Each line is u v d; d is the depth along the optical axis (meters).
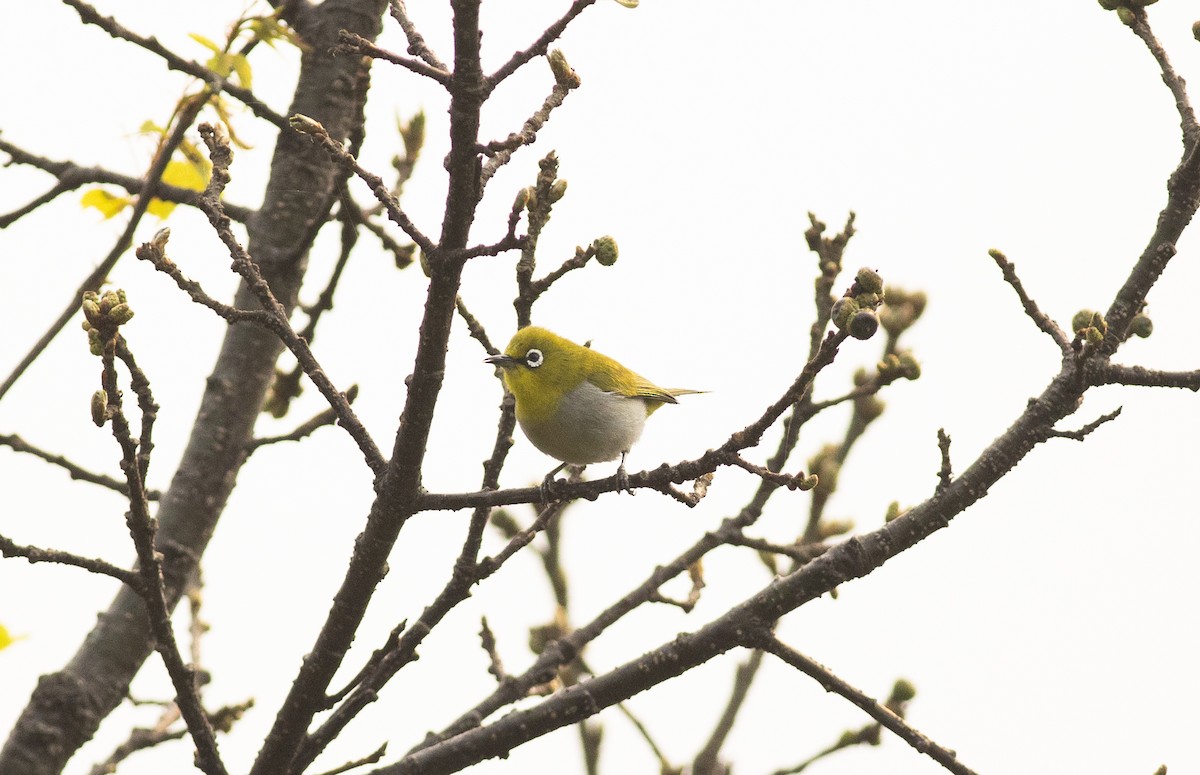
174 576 12.91
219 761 9.80
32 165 13.48
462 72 8.27
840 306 8.11
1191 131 10.75
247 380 13.70
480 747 10.81
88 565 8.91
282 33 12.05
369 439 9.78
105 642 12.43
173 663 9.46
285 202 14.26
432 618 10.51
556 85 8.74
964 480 10.62
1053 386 10.58
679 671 10.86
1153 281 10.73
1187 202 10.73
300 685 10.02
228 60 11.88
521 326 10.33
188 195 12.72
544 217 10.34
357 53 8.37
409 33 9.59
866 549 10.63
